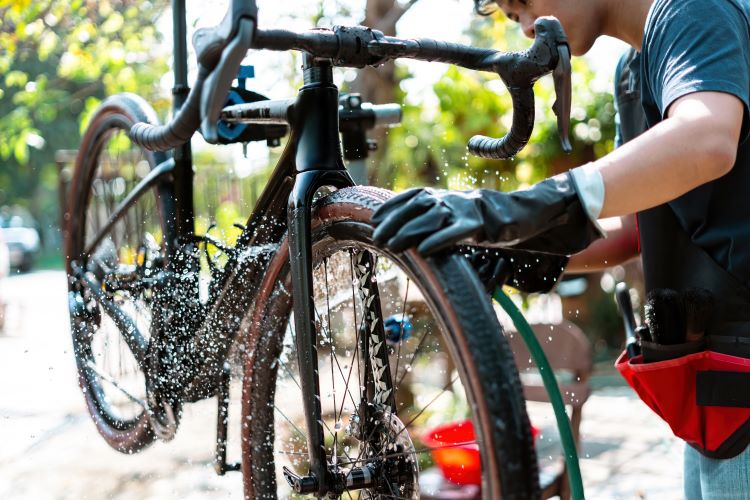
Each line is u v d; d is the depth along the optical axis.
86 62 5.11
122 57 4.95
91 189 2.50
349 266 1.53
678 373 1.28
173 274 1.89
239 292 1.66
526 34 1.50
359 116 1.87
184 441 3.45
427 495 2.22
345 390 1.41
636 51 1.48
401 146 4.23
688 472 1.53
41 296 10.54
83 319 2.36
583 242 1.04
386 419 1.30
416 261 1.04
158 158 2.08
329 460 1.38
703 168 1.05
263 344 1.47
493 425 0.94
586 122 5.09
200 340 1.76
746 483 1.29
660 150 1.04
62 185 4.82
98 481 3.00
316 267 1.40
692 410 1.30
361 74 3.81
